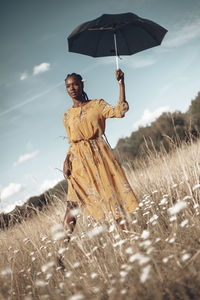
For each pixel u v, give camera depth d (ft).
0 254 12.11
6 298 8.60
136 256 6.81
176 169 15.35
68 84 11.55
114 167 11.33
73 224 11.47
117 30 11.82
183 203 8.25
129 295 6.64
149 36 12.08
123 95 10.85
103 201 11.03
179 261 7.38
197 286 6.53
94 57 12.91
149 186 16.31
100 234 11.17
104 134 11.44
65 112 11.98
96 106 11.39
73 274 8.39
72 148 11.73
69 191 11.67
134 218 11.68
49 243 11.56
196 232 8.73
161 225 10.34
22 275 10.12
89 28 10.68
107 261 8.78
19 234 14.06
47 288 8.46
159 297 6.16
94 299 7.10
